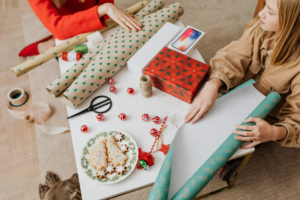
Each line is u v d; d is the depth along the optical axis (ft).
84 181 2.77
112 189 2.71
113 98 3.37
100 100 3.37
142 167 2.77
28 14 7.44
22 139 5.40
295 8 2.56
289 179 4.70
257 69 3.73
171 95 3.37
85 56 3.58
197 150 2.87
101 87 3.49
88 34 3.98
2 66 6.46
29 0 4.01
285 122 3.04
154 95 3.37
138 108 3.26
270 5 2.75
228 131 2.97
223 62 3.47
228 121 3.04
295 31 2.77
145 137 3.04
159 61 3.35
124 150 2.88
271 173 4.76
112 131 3.02
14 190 4.86
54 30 4.01
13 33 7.07
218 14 7.09
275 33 3.17
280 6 2.63
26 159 5.16
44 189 4.77
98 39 3.86
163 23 3.90
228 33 6.71
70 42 3.90
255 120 2.87
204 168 2.63
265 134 2.85
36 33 7.00
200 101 3.10
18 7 7.64
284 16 2.68
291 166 4.82
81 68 3.47
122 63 3.51
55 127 5.36
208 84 3.24
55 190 4.67
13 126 5.56
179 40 3.63
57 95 3.35
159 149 2.93
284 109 3.27
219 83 3.26
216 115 3.09
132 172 2.80
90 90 3.29
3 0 7.86
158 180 2.56
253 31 3.51
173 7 4.04
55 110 5.66
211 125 3.02
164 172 2.58
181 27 4.10
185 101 3.30
